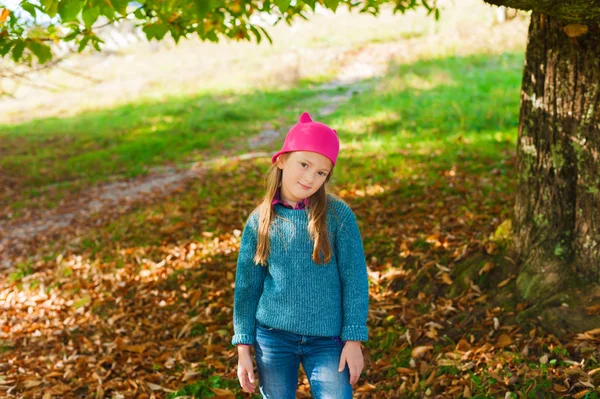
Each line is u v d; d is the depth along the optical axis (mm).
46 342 4734
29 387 3881
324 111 15398
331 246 2201
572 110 3357
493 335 3471
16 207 10312
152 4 3523
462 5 22766
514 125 9492
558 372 2975
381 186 7008
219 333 4289
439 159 7895
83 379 3947
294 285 2186
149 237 6742
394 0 4652
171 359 4023
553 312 3354
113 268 6082
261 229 2221
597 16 2756
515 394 2885
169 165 12102
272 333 2244
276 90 19484
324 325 2188
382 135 10750
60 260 6691
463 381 3143
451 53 17609
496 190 6086
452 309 3861
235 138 14070
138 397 3635
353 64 20578
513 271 3805
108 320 4934
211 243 6133
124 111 19953
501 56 16078
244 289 2287
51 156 14734
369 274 4613
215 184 8836
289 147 2164
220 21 3826
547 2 2715
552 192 3539
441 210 5789
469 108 11039
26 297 5941
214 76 23328
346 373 2209
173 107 19016
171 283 5387
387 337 3773
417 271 4453
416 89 14297
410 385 3285
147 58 28656
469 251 4344
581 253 3434
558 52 3359
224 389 3482
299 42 24688
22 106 24688
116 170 12375
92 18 2920
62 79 27594
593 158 3303
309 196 2205
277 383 2246
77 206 9766
